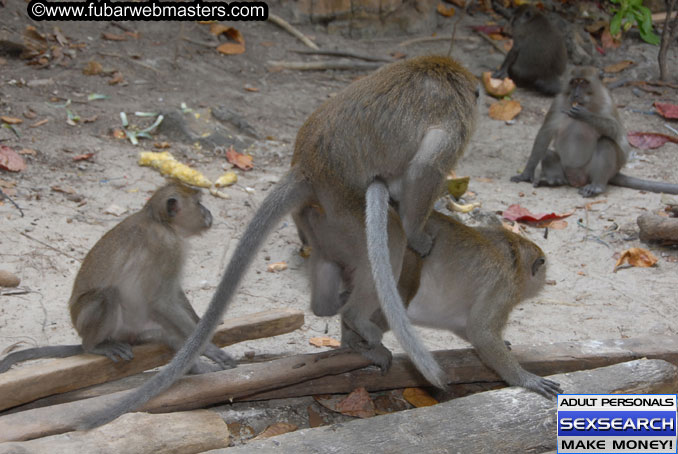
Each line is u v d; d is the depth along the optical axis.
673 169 9.80
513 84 11.80
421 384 5.06
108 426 3.97
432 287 5.02
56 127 8.94
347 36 13.23
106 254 4.68
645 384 4.69
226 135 9.30
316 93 11.23
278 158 9.18
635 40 13.95
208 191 8.12
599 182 8.91
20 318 5.64
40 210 7.23
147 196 7.77
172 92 10.40
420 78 4.63
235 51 11.93
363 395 4.91
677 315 6.30
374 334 4.85
